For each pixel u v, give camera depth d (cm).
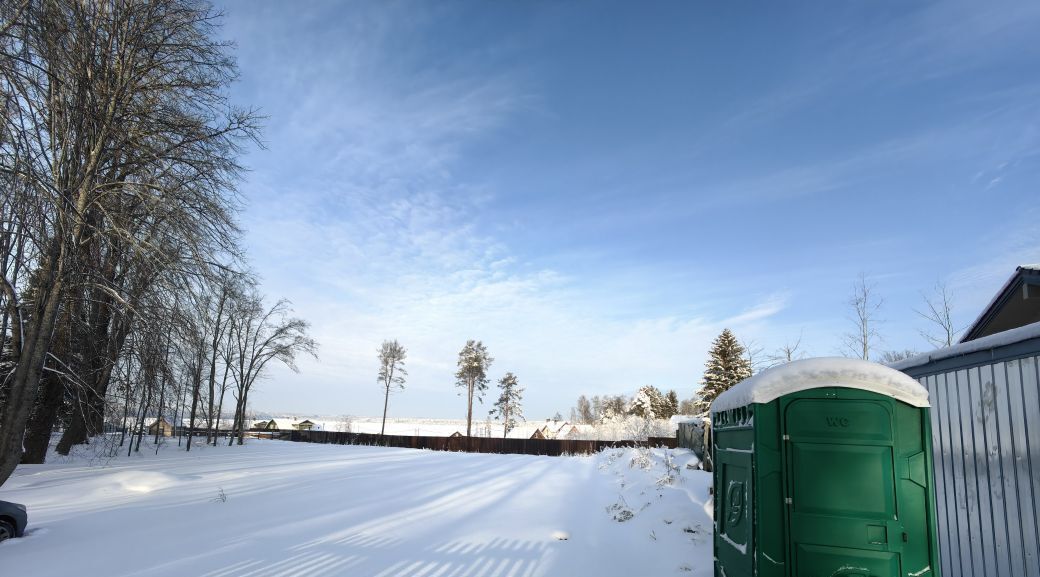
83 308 1609
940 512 666
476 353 7481
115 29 1456
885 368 450
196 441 4403
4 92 1016
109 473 1723
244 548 852
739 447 517
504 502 1343
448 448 4809
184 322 1541
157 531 977
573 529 1008
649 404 7394
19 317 1309
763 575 438
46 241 1172
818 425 449
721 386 4609
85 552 823
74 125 1344
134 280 1495
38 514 1135
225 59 1667
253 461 2519
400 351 7525
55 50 1184
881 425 442
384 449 4169
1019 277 996
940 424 666
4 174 1012
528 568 747
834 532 433
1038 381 491
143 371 1656
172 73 1628
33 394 1291
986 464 571
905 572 421
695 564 714
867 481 436
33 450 2084
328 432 5659
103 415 1797
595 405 11062
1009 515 531
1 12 1025
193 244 1491
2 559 782
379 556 807
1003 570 539
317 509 1228
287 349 4656
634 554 809
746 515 481
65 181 1307
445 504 1310
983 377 577
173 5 1588
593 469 2250
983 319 1102
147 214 1465
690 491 1087
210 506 1247
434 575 712
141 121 1523
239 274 1661
